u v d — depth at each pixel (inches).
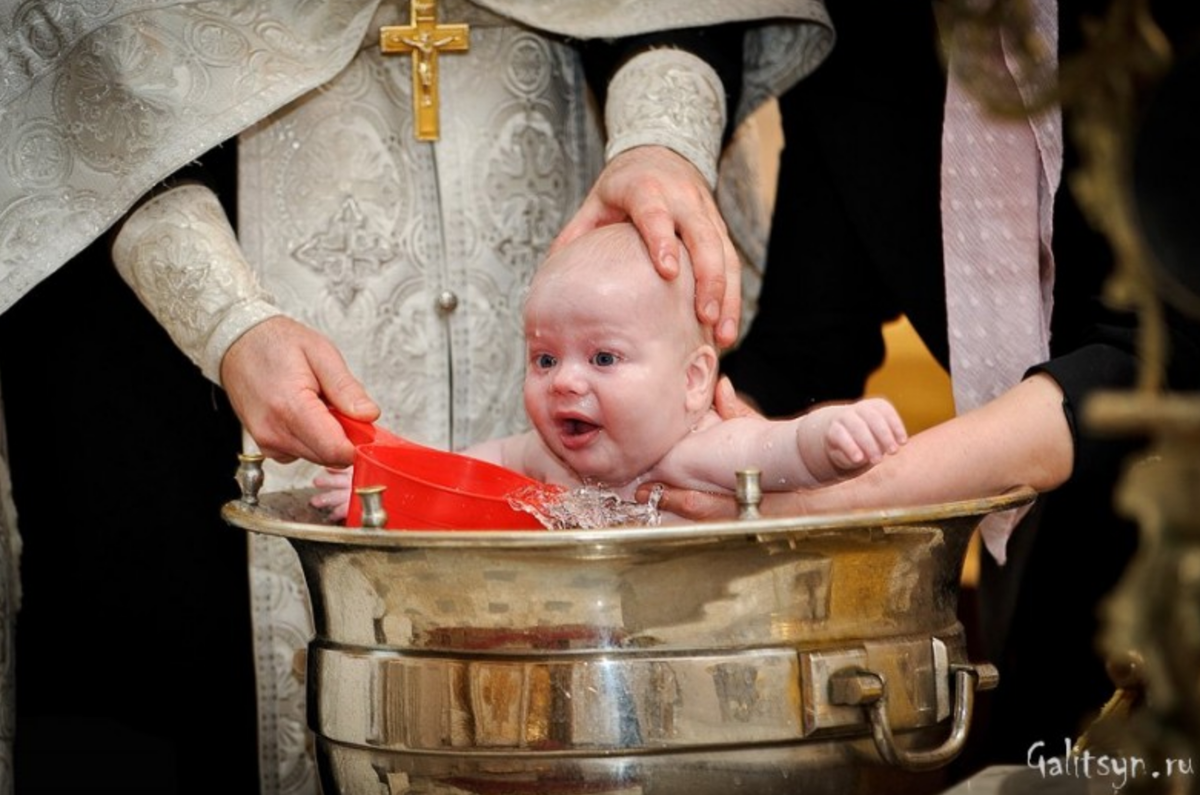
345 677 65.1
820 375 111.7
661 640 60.5
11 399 104.7
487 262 100.3
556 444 85.7
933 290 103.3
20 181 93.0
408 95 99.4
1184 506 39.3
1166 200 52.9
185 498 104.9
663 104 96.3
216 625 105.4
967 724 64.5
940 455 74.9
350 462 80.4
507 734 60.9
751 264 113.4
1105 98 41.8
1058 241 94.4
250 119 94.4
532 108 101.5
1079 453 75.2
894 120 103.7
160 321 91.3
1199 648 39.3
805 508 77.9
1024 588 104.1
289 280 98.7
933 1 89.9
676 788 60.8
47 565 105.7
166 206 93.4
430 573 61.3
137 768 129.0
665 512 82.7
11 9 94.0
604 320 82.9
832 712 61.1
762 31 106.0
